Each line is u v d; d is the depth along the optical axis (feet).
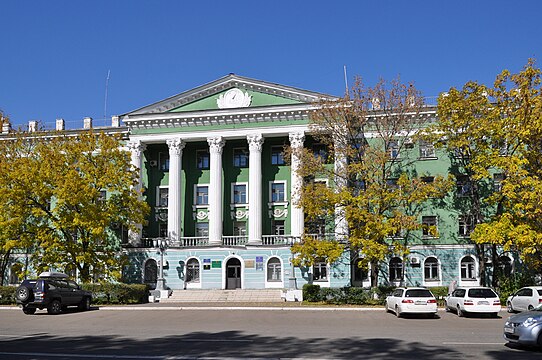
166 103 158.40
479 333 61.57
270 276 144.46
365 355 44.83
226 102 155.94
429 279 141.38
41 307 93.71
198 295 137.08
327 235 140.67
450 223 142.92
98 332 65.16
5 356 45.21
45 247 120.88
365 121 119.34
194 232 158.61
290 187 155.33
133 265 150.00
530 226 100.32
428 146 143.02
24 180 119.75
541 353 46.06
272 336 58.90
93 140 128.67
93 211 119.96
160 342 54.29
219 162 153.79
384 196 111.96
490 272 138.21
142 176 160.45
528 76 106.52
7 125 160.66
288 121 150.82
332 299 114.73
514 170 101.91
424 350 47.73
